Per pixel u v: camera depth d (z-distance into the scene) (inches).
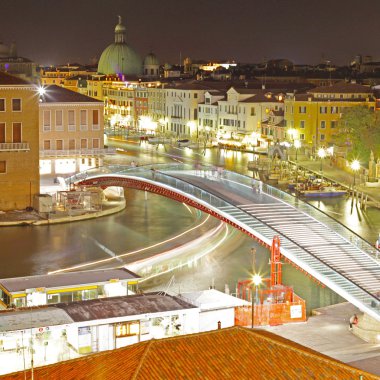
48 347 2455.7
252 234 3774.6
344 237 3599.9
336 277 3203.7
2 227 5027.1
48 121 6451.8
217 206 4109.3
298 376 1610.5
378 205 5812.0
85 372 1603.1
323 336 2859.3
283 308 2977.4
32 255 4276.6
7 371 2298.2
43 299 2888.8
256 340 1706.4
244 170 7770.7
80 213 5324.8
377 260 3403.1
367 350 2687.0
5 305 2913.4
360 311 3166.8
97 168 5649.6
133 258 4195.4
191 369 1576.0
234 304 2915.8
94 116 6604.3
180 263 4067.4
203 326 2785.4
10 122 5472.4
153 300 2731.3
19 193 5497.1
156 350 1619.1
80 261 4143.7
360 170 7081.7
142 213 5526.6
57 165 6486.2
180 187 4488.2
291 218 3858.3
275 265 3309.5
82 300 2795.3
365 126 7500.0
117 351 1649.9
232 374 1578.5
